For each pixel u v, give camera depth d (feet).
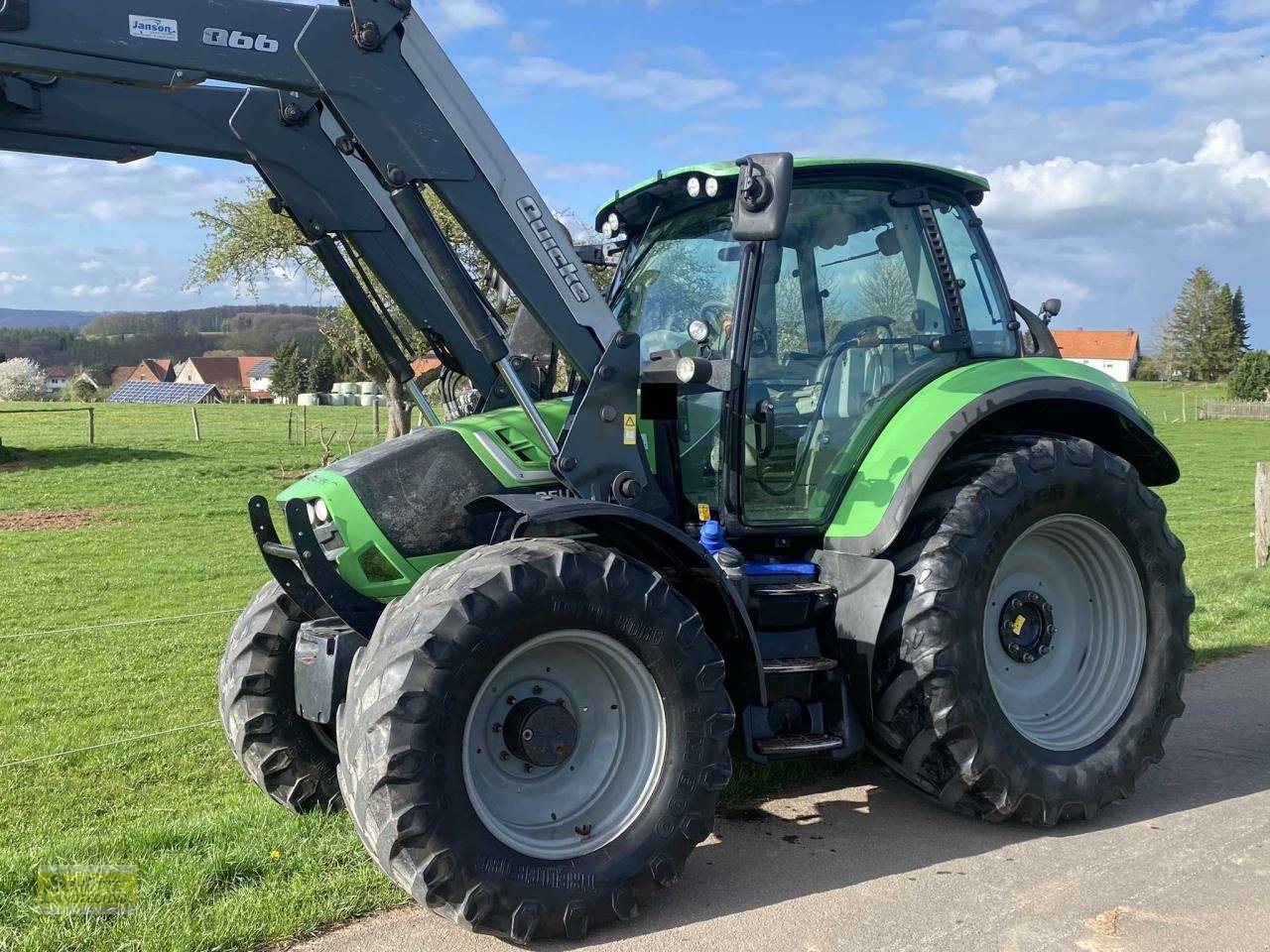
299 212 14.26
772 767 15.67
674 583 12.80
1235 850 12.51
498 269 12.14
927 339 14.83
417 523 12.58
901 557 13.48
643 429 13.57
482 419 13.52
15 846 14.32
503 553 11.02
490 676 10.66
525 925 10.38
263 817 13.79
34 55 10.38
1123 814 13.87
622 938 10.77
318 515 12.81
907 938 10.61
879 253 14.64
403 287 14.71
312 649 12.30
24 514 60.23
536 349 15.47
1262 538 34.78
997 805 13.05
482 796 10.98
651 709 11.46
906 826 13.64
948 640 12.84
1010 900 11.39
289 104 13.96
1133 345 329.93
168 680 25.89
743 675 12.42
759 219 11.50
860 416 14.33
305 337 319.88
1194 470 91.56
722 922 11.06
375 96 11.62
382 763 10.06
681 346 14.29
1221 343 295.69
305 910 11.00
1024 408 15.02
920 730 13.01
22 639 30.53
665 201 14.85
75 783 18.30
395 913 11.18
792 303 14.05
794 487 14.05
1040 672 14.70
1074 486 13.93
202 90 13.61
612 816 11.33
